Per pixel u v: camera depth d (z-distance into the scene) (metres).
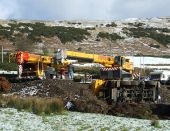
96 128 30.48
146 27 153.50
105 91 47.75
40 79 51.19
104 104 42.94
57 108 37.16
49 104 37.00
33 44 108.19
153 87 48.50
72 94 46.62
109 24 150.00
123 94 47.50
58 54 53.28
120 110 39.84
